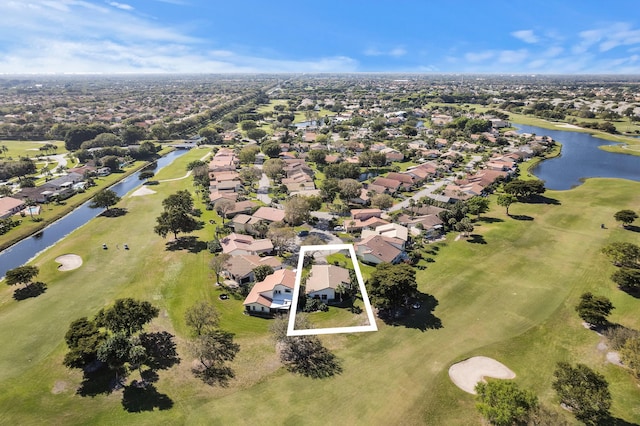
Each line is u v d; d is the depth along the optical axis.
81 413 42.94
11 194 120.31
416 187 129.88
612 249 72.50
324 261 78.06
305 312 60.88
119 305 53.88
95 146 187.62
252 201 117.06
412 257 77.62
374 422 41.34
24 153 182.12
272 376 48.16
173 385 46.75
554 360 50.31
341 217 102.44
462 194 114.38
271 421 41.50
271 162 144.12
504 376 47.66
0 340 55.22
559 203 111.38
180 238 90.38
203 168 140.38
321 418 41.81
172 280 71.38
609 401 39.84
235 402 44.19
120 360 46.47
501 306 62.28
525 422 37.22
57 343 54.69
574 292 65.62
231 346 53.66
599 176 143.50
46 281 71.75
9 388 46.56
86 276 73.38
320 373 48.50
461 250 82.50
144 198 121.50
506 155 167.12
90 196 126.19
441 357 51.09
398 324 58.16
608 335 53.25
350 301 64.31
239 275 69.12
